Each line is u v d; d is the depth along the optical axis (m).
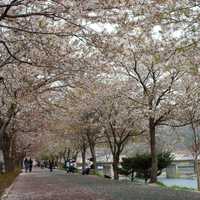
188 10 12.02
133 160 35.19
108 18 11.23
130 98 29.53
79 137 52.31
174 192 18.98
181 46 13.03
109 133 38.91
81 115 36.16
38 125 32.56
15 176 36.72
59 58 15.37
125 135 37.97
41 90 20.17
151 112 27.14
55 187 25.80
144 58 21.86
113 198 16.31
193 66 14.40
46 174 52.47
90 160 57.91
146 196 16.88
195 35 12.75
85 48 15.33
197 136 32.69
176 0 11.68
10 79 18.81
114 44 12.16
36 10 11.48
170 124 31.08
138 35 12.56
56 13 11.02
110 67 16.03
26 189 24.98
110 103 30.94
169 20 12.39
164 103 27.94
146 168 34.91
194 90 27.36
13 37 14.80
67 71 16.48
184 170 51.59
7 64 16.97
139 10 11.01
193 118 29.48
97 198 16.59
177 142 41.72
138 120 32.47
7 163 32.16
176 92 28.00
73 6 10.56
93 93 19.58
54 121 32.16
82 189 22.70
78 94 21.36
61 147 76.06
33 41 13.92
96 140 50.91
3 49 17.27
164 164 35.56
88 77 17.61
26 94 19.41
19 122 29.06
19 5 11.96
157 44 15.41
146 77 29.17
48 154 97.88
